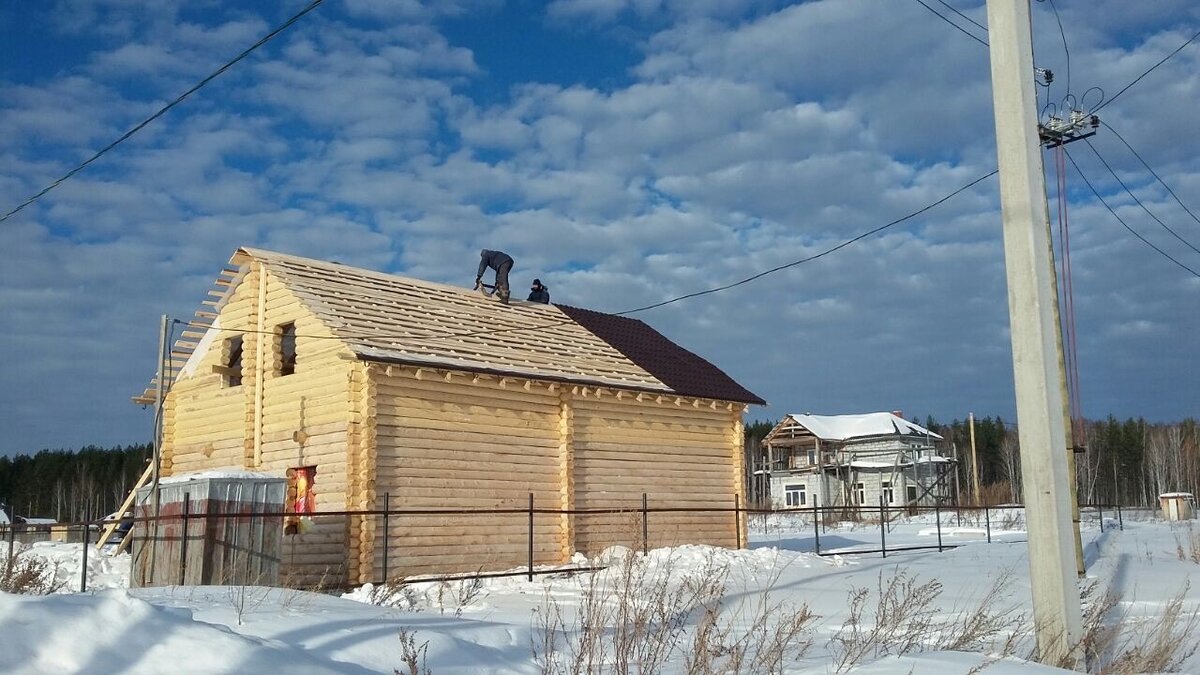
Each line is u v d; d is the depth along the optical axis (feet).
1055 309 62.39
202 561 48.57
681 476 76.95
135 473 289.12
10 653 18.53
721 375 85.76
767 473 236.63
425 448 61.05
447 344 66.39
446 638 26.99
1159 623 32.89
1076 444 71.41
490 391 65.26
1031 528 29.48
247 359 67.10
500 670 25.79
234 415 67.56
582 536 68.95
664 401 75.97
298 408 62.49
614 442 72.64
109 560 62.75
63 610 20.54
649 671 25.91
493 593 51.37
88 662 19.04
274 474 56.85
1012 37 31.01
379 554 57.41
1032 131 30.68
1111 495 290.15
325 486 59.31
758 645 28.73
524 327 78.38
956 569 60.70
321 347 61.67
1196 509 168.66
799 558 67.36
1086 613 33.40
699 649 25.70
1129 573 57.36
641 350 84.64
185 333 71.77
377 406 59.11
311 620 28.04
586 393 70.28
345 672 21.93
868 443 219.00
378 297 70.44
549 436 68.39
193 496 50.01
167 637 20.77
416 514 55.42
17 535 90.07
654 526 73.92
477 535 62.80
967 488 252.42
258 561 50.67
